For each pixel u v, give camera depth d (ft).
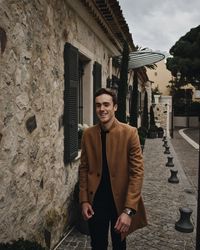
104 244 9.53
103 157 9.12
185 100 131.64
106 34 23.59
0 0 8.70
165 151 43.96
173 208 19.57
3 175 8.99
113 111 9.04
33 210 11.25
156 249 13.79
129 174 9.05
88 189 9.32
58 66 13.96
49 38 12.73
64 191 15.01
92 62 21.07
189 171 33.09
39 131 11.75
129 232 9.22
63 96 14.78
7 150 9.21
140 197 9.12
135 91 38.83
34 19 11.12
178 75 88.94
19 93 9.96
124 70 25.94
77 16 17.04
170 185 25.62
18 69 9.87
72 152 15.66
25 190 10.54
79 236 14.76
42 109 12.05
